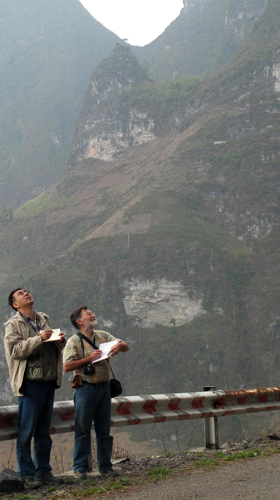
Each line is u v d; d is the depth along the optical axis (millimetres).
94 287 160625
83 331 7445
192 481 6668
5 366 145000
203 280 150875
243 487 6277
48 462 7027
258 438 10219
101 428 7371
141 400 8102
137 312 152000
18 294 6992
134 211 184125
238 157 191125
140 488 6391
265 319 138125
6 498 6039
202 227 173500
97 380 7250
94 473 7570
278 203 174500
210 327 139625
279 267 152250
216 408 9234
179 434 81625
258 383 126750
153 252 161125
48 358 6863
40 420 6965
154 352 134375
